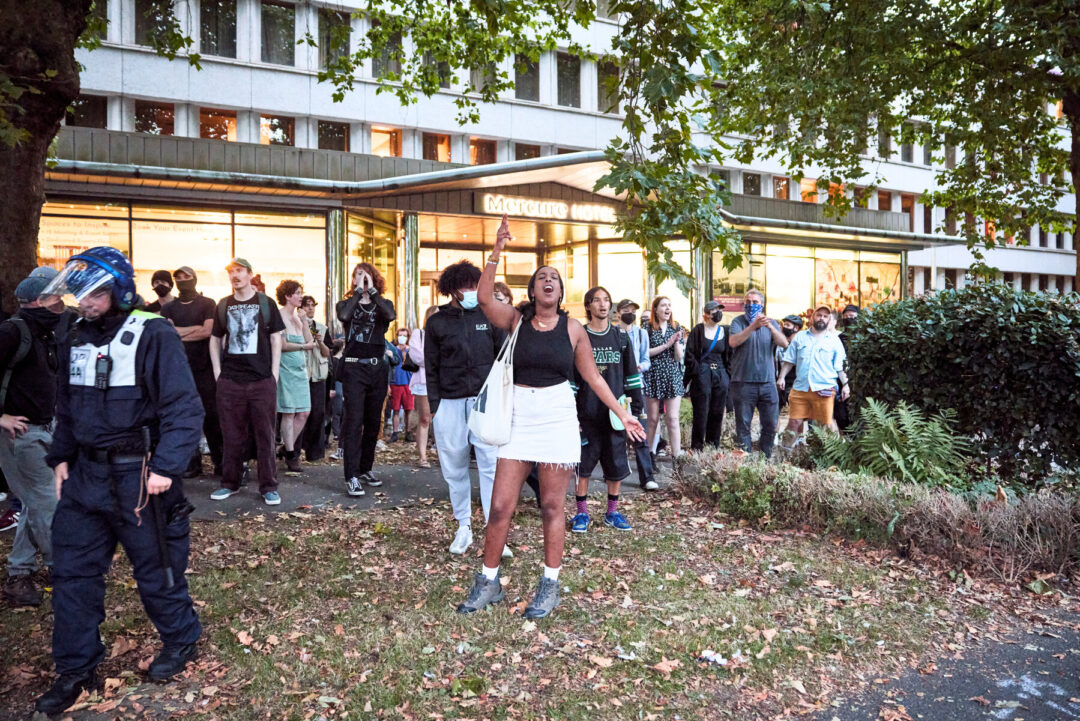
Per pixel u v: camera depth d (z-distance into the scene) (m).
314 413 8.63
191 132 20.25
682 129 5.15
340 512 6.33
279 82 21.09
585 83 25.89
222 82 20.41
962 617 4.46
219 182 15.62
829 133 12.37
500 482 4.25
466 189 19.09
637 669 3.65
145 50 19.45
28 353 4.21
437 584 4.70
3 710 3.25
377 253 19.47
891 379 7.56
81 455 3.32
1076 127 10.97
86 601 3.32
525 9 11.01
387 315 6.97
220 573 4.83
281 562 5.06
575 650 3.84
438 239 23.56
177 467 3.29
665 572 5.03
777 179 29.67
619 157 4.92
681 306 23.28
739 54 12.21
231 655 3.72
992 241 14.03
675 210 4.86
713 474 6.93
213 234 16.72
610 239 23.06
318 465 8.46
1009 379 6.66
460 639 3.93
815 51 10.77
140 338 3.33
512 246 25.09
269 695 3.36
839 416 8.84
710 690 3.50
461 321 5.29
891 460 6.81
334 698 3.33
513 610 4.32
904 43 10.67
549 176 19.38
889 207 33.25
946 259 35.41
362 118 22.16
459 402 5.26
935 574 5.14
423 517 6.23
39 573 4.75
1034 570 5.12
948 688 3.61
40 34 5.32
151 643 3.88
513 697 3.38
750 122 12.67
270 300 6.55
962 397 7.00
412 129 23.14
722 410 9.07
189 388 3.36
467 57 11.57
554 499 4.29
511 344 4.23
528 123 24.75
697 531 6.05
